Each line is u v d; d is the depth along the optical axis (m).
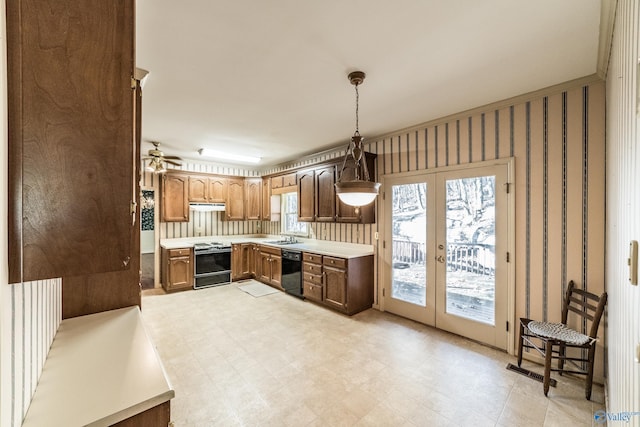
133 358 1.15
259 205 5.98
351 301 3.65
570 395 2.02
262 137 3.82
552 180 2.36
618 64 1.38
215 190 5.52
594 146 2.14
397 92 2.42
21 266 0.70
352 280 3.66
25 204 0.71
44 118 0.72
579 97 2.21
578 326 2.27
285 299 4.34
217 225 5.88
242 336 3.00
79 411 0.83
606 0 1.33
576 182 2.24
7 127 0.68
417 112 2.90
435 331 3.13
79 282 1.69
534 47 1.76
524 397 2.00
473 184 2.88
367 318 3.52
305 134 3.70
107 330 1.45
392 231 3.68
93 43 0.79
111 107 0.81
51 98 0.73
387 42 1.71
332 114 2.95
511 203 2.59
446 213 3.11
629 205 1.13
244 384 2.16
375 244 3.89
